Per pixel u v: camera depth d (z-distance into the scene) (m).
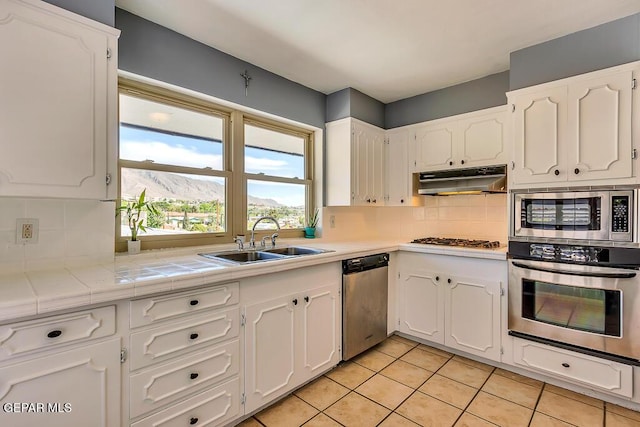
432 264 2.72
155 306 1.41
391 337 2.99
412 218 3.50
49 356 1.15
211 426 1.61
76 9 1.44
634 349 1.86
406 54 2.41
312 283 2.16
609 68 1.94
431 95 3.12
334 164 3.11
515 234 2.28
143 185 2.12
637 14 1.91
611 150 1.93
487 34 2.14
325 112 3.20
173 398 1.47
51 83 1.36
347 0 1.78
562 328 2.08
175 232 2.28
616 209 1.90
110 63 1.53
